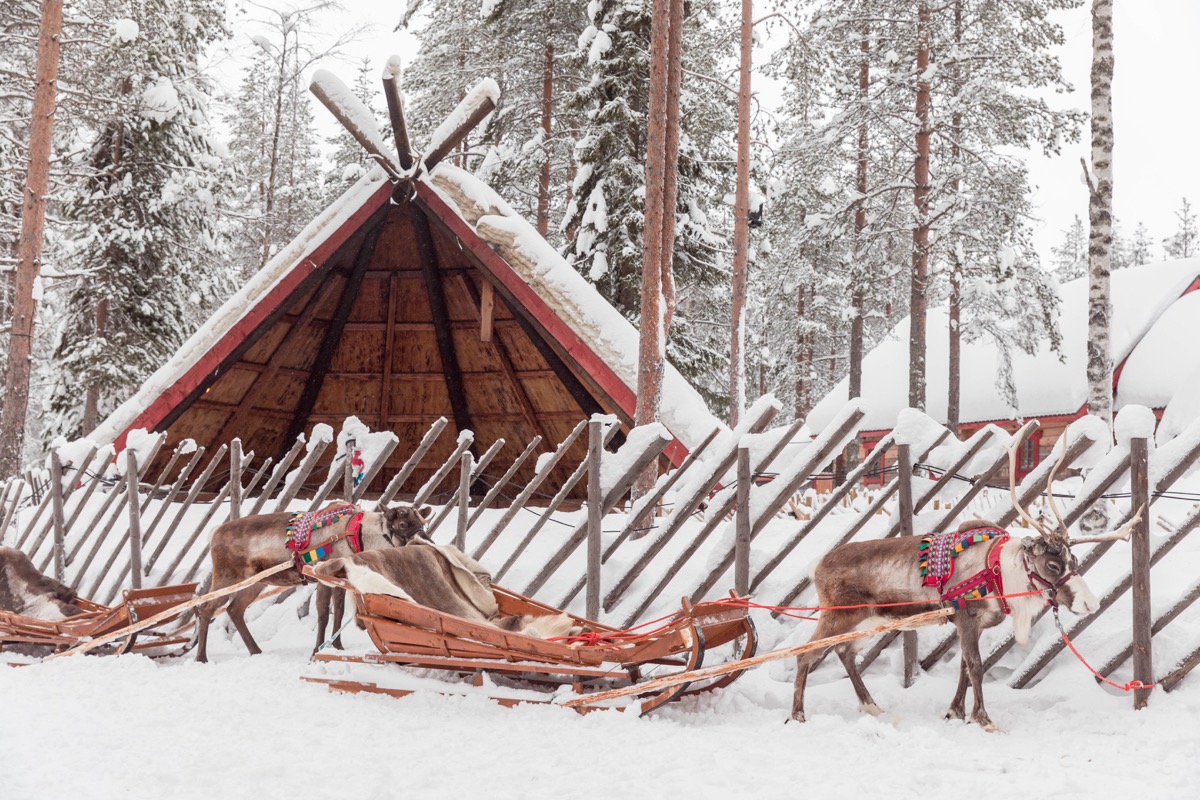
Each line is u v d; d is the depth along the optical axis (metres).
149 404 14.09
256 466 18.91
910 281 26.25
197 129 26.55
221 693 7.54
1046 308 25.09
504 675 7.57
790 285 36.47
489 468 20.22
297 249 14.31
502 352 17.41
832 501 8.11
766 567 8.27
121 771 5.41
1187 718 6.09
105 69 22.78
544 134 25.50
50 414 26.56
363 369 18.50
